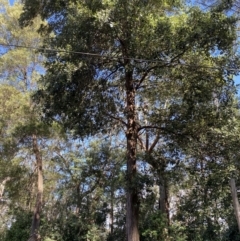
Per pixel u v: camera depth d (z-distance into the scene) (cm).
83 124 1200
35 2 1412
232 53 1144
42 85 1109
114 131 1377
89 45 1073
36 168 2169
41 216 2169
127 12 1008
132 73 1217
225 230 1734
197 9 1069
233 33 1082
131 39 1057
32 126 1856
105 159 2241
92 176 2259
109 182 2162
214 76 1162
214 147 1227
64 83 1055
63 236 2070
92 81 1156
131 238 1092
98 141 2258
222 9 1098
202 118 1205
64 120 1207
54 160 2258
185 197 1859
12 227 2156
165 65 1147
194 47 1079
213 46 1084
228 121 1197
